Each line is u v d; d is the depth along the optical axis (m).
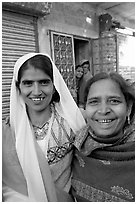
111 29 3.26
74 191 0.75
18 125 0.81
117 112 0.63
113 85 0.65
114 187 0.64
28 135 0.79
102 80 0.67
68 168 0.79
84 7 3.02
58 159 0.78
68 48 2.70
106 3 3.15
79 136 0.74
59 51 2.57
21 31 2.12
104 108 0.63
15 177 0.77
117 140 0.66
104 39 3.16
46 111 0.83
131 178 0.62
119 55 3.41
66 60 2.66
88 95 0.68
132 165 0.62
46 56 0.82
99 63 3.23
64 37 2.64
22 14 2.11
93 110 0.65
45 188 0.75
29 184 0.75
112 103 0.64
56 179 0.78
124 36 3.52
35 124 0.83
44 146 0.79
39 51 2.32
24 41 2.16
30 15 2.19
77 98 2.38
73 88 2.61
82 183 0.70
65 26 2.70
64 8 2.67
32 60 0.77
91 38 3.21
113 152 0.65
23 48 2.15
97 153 0.68
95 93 0.65
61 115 0.86
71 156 0.80
